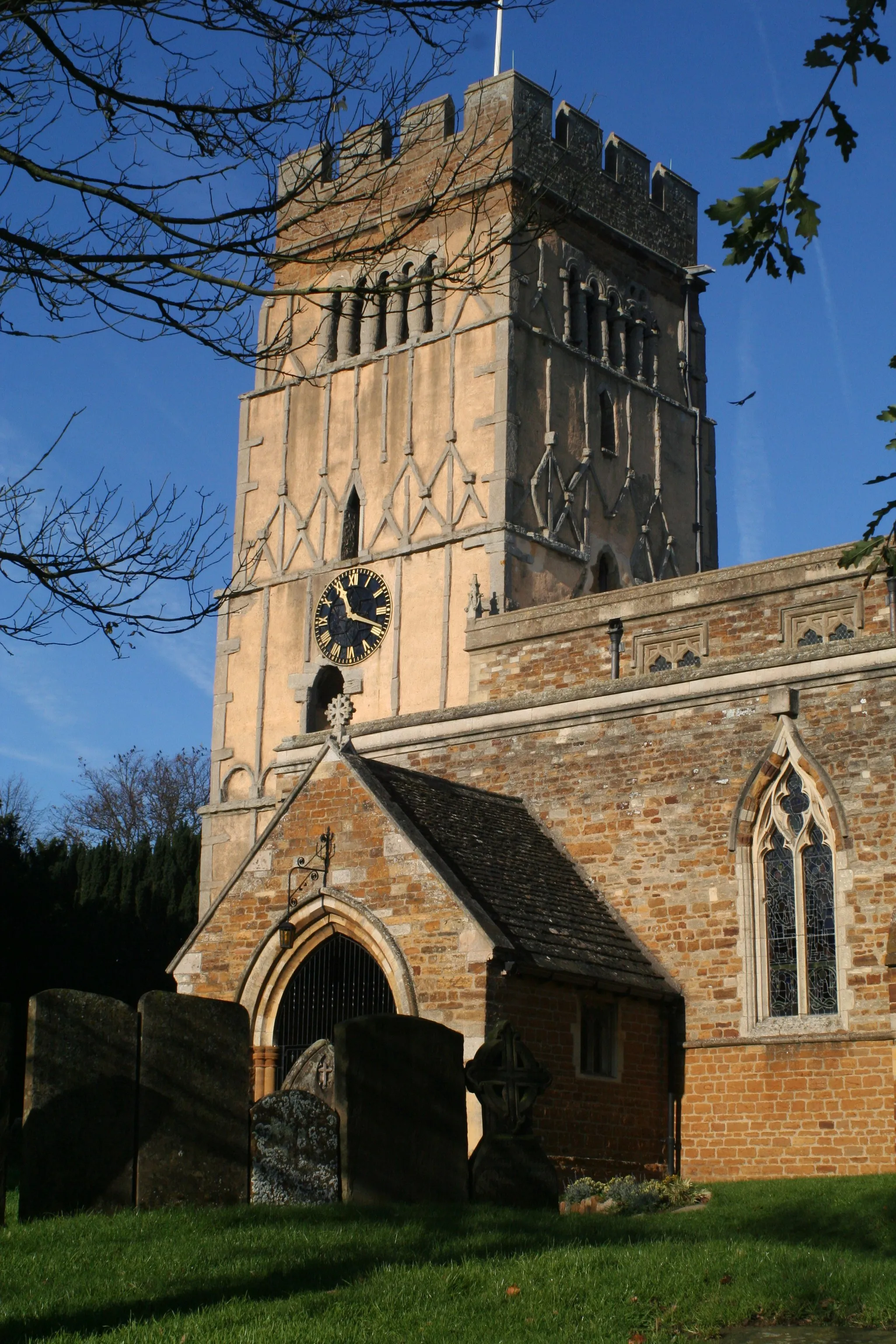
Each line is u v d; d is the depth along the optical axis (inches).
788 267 356.8
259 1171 677.9
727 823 973.2
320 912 913.5
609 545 1815.9
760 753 968.9
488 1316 472.4
